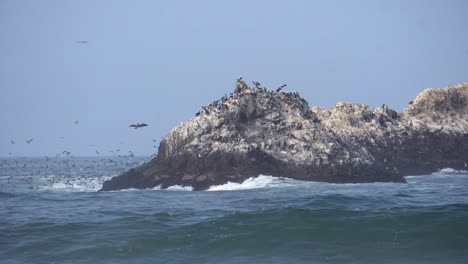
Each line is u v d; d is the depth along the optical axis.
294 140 101.31
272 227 55.16
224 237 52.91
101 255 49.50
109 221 61.88
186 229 56.00
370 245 49.34
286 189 89.44
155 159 104.50
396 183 101.69
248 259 47.28
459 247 48.16
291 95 109.56
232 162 97.62
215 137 100.06
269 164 98.31
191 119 103.50
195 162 98.81
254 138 101.31
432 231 52.00
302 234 52.94
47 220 64.12
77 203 82.31
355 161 101.31
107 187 105.81
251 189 91.56
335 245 49.75
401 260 45.66
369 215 58.62
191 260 47.56
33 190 112.94
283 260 46.59
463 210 59.03
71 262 48.03
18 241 54.41
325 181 98.19
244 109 103.25
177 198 83.88
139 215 65.44
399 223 54.78
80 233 56.59
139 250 50.47
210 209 69.50
